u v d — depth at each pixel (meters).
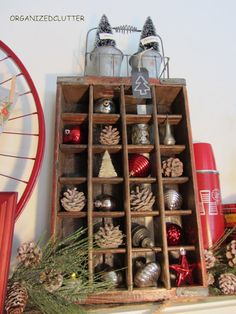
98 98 0.79
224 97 0.94
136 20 0.96
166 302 0.60
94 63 0.81
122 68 0.90
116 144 0.73
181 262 0.66
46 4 0.94
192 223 0.70
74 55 0.90
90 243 0.62
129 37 0.94
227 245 0.68
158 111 0.85
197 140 0.89
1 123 0.69
